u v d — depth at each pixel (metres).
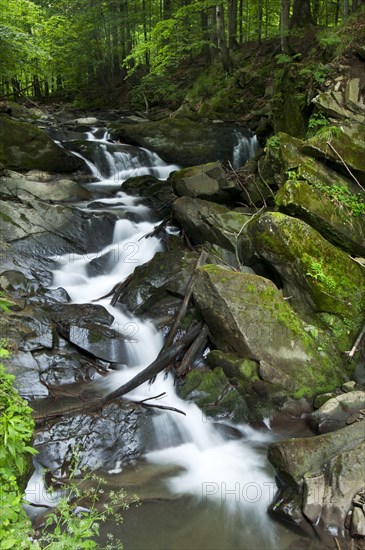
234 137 14.07
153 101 21.88
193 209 9.38
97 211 10.47
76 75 26.44
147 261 9.24
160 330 7.56
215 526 4.74
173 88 20.81
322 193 8.38
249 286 6.91
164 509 4.94
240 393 6.49
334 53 11.42
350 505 4.62
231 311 6.73
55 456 5.36
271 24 22.72
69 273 8.87
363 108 9.79
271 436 6.11
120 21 23.33
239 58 19.50
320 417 6.04
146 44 18.89
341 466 4.82
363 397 6.18
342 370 6.97
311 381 6.68
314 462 5.03
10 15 13.64
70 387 6.49
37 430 5.51
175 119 14.73
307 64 12.11
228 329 6.80
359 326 7.38
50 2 23.62
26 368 6.32
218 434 6.12
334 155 8.73
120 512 4.84
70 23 22.75
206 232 9.09
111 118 19.27
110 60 26.27
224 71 18.69
